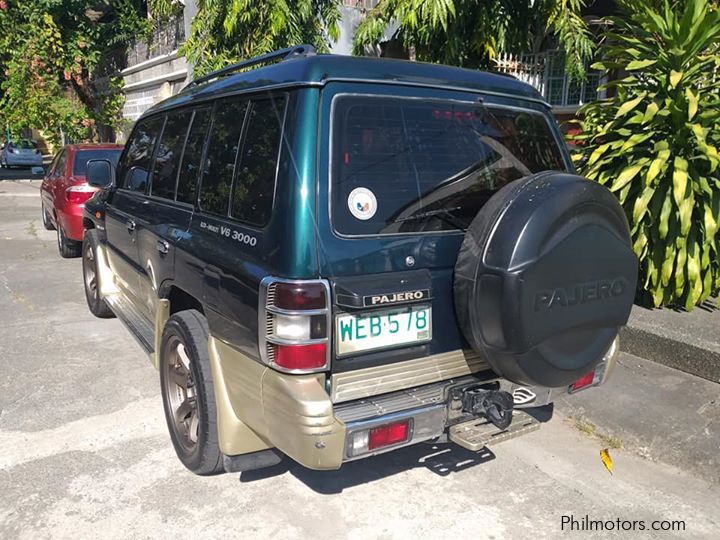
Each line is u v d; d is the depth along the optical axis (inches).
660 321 199.8
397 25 329.1
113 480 133.3
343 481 135.1
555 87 373.4
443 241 111.7
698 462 140.4
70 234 327.6
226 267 113.3
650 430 152.1
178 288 141.4
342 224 102.5
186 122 150.6
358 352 102.0
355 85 106.7
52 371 189.2
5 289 282.7
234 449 118.0
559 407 167.5
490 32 293.3
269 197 106.0
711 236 197.9
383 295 101.8
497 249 101.8
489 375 118.8
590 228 107.1
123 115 759.7
